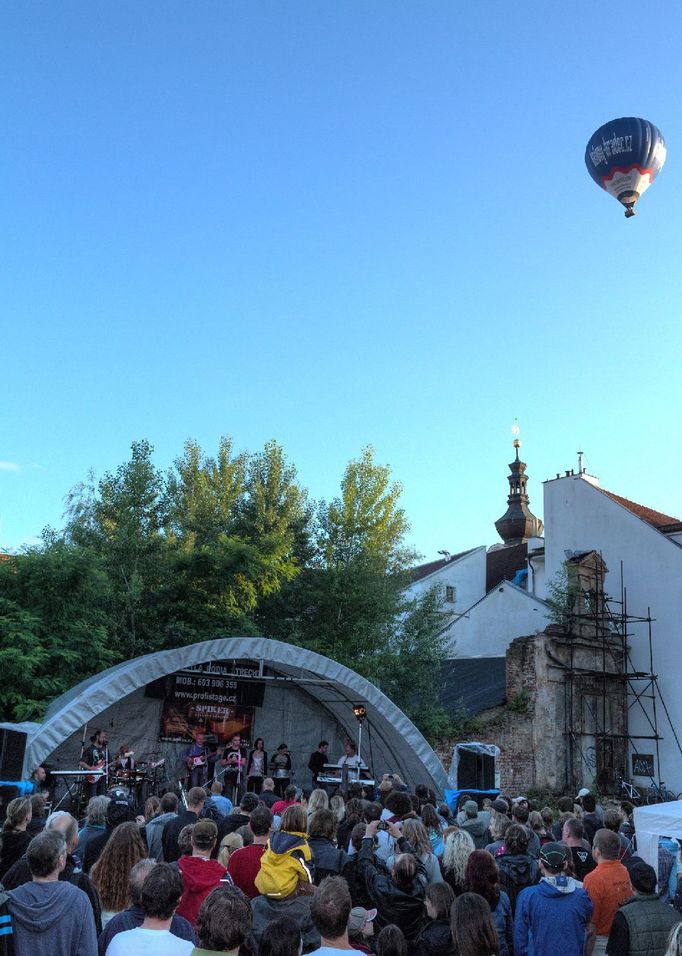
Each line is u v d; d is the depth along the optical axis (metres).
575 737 34.47
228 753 23.44
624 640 38.53
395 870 6.94
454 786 22.06
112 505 30.38
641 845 9.99
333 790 21.36
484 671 38.28
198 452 43.03
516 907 6.86
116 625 27.12
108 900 6.70
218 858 7.94
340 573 32.47
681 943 3.77
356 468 37.34
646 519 41.44
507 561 56.47
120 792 10.02
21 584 24.16
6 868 7.50
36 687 22.39
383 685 30.39
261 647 21.75
